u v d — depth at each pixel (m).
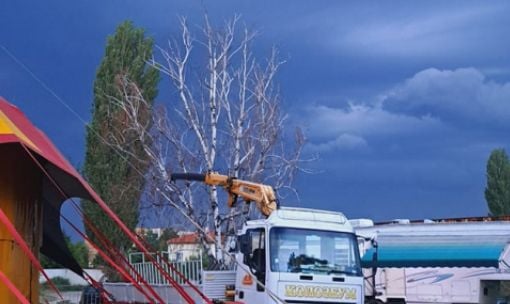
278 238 15.50
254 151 28.66
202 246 23.77
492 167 57.06
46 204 10.51
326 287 15.62
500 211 55.84
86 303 21.16
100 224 26.78
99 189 27.77
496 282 23.22
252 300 15.55
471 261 21.28
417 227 23.03
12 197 8.71
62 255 11.66
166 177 27.70
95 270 24.98
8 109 9.17
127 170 28.28
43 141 8.98
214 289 17.22
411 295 23.89
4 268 8.44
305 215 16.06
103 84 29.89
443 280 23.61
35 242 9.24
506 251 21.50
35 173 9.17
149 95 31.09
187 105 28.98
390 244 22.14
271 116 29.25
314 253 15.77
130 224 27.62
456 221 25.02
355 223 24.11
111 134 28.47
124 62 30.92
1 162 8.66
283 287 15.22
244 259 16.00
